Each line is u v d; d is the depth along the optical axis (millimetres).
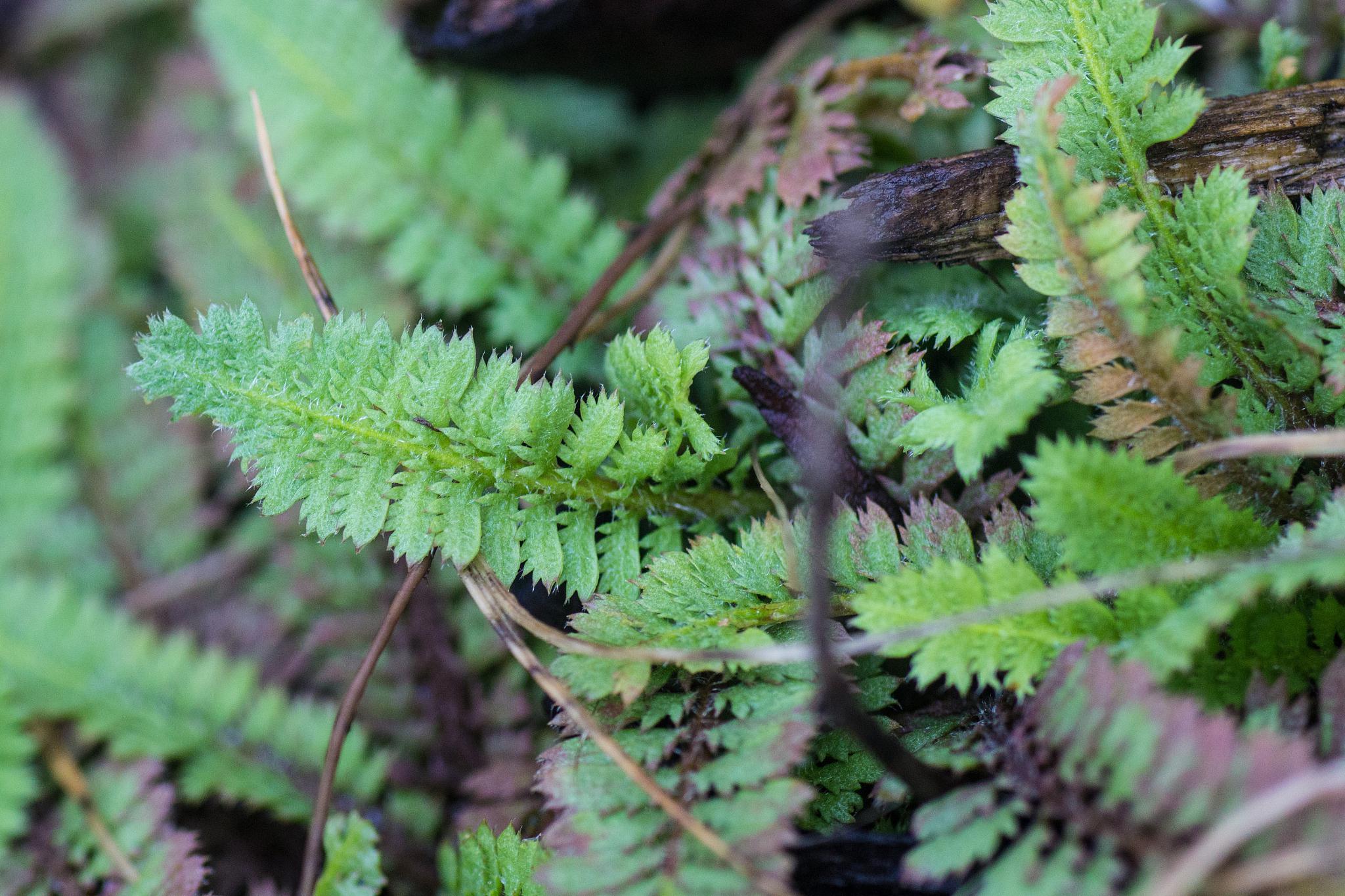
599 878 170
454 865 187
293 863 201
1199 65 205
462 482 182
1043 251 175
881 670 181
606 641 179
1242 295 178
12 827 196
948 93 193
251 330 181
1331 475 179
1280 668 173
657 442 184
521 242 212
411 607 203
